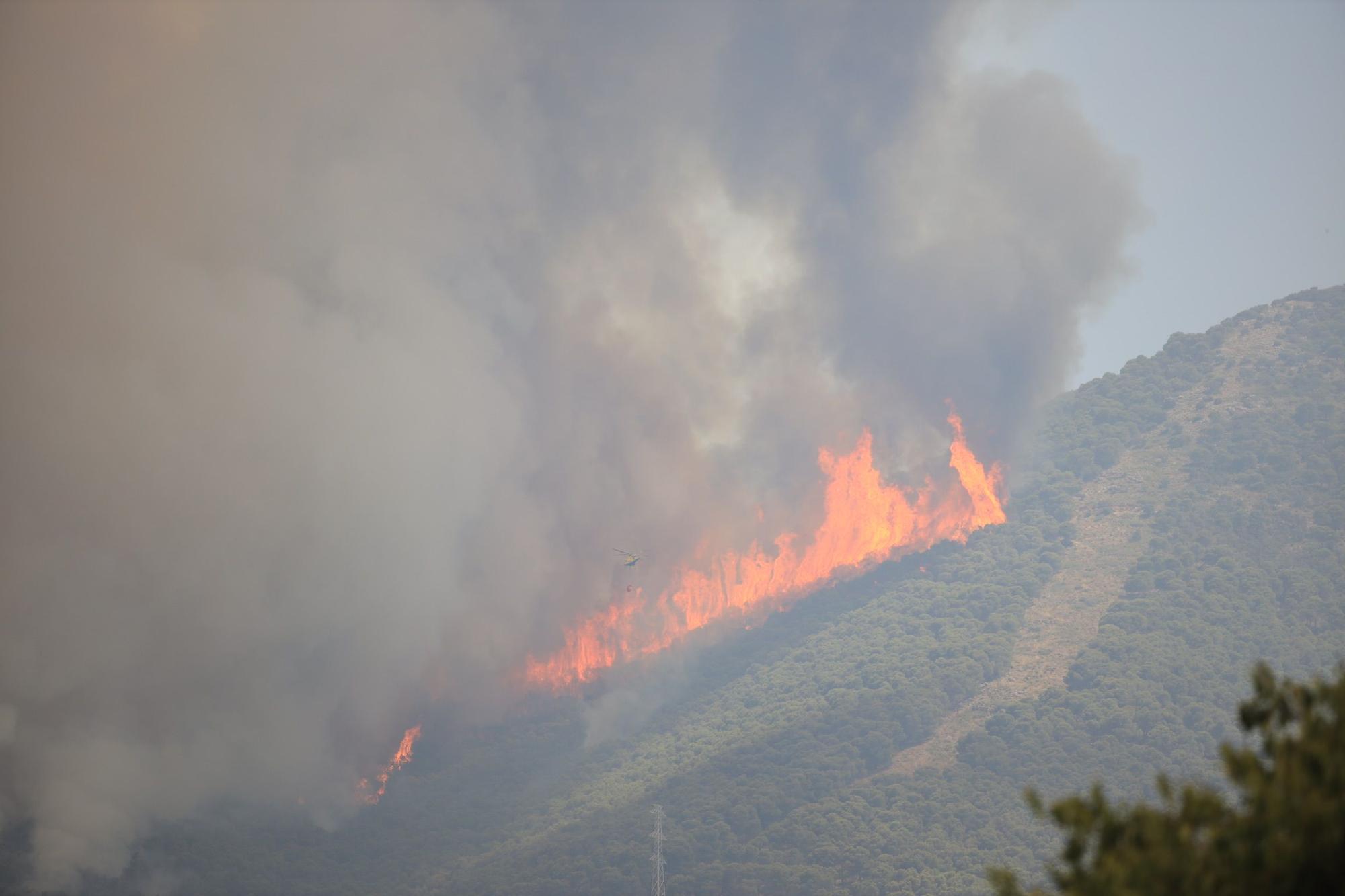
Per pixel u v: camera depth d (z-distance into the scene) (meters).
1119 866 42.19
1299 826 40.97
